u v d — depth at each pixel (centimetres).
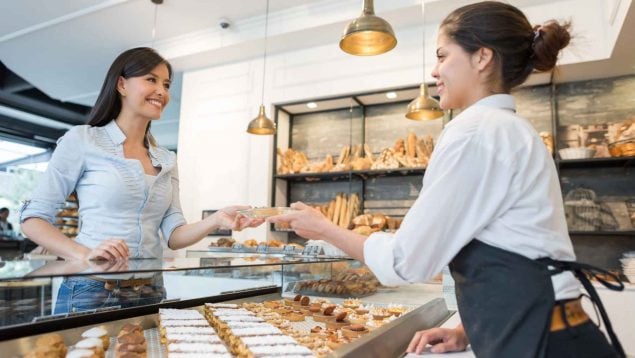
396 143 369
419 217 69
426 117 284
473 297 71
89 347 79
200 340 87
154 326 107
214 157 426
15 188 609
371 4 213
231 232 406
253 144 409
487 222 69
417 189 374
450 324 129
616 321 233
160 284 110
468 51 79
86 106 615
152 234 144
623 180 311
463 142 69
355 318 121
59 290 87
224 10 375
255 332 93
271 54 413
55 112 582
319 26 358
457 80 81
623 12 239
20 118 588
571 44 88
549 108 335
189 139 442
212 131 431
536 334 64
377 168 360
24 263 93
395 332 98
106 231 133
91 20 389
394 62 357
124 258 109
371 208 390
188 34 412
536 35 78
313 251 180
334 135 416
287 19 371
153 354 85
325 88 382
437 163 71
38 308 84
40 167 641
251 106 415
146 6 368
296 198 421
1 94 518
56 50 444
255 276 139
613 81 321
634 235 303
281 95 402
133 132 145
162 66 145
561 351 64
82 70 490
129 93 139
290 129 436
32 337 81
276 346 83
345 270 159
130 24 396
